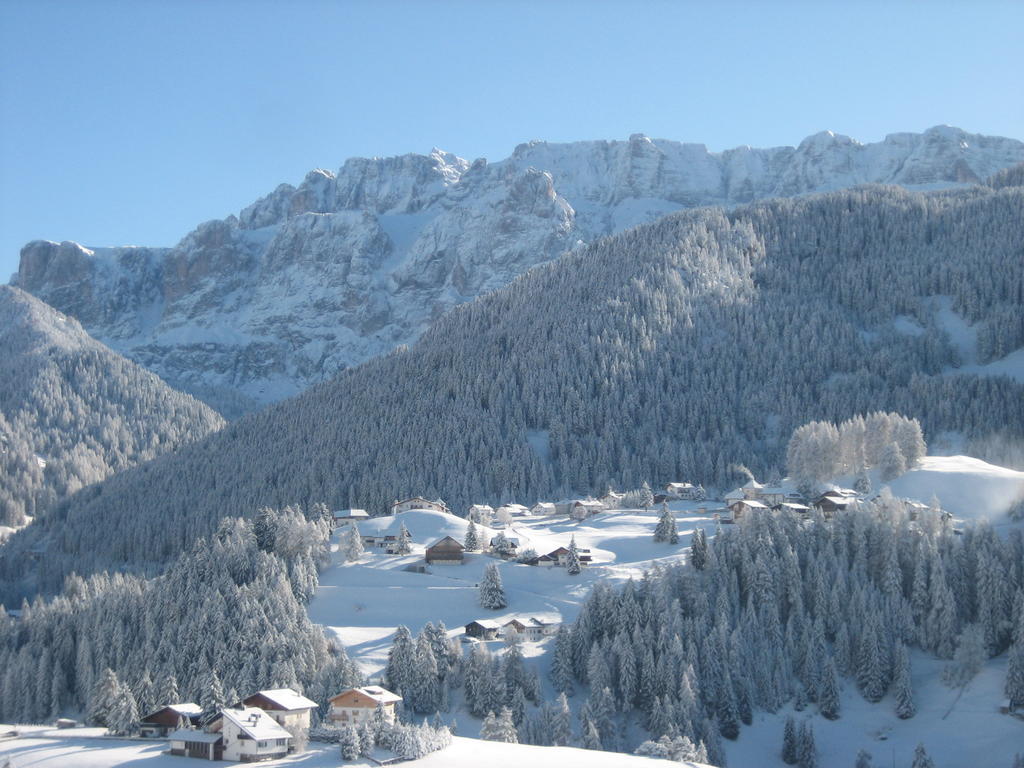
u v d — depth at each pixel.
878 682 167.38
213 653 179.38
